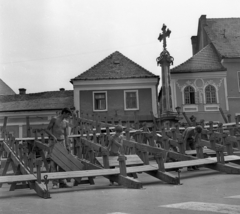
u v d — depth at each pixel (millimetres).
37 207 7594
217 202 7281
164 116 28219
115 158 13250
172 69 37156
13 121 36375
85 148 18328
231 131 20500
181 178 12625
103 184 11930
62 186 11297
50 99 39344
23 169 12148
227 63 37438
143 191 9547
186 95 36875
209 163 13312
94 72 37750
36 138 16406
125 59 39781
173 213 6215
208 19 44375
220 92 36906
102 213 6516
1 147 15969
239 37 40844
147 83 36906
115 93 36812
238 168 12766
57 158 12609
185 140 16906
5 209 7480
